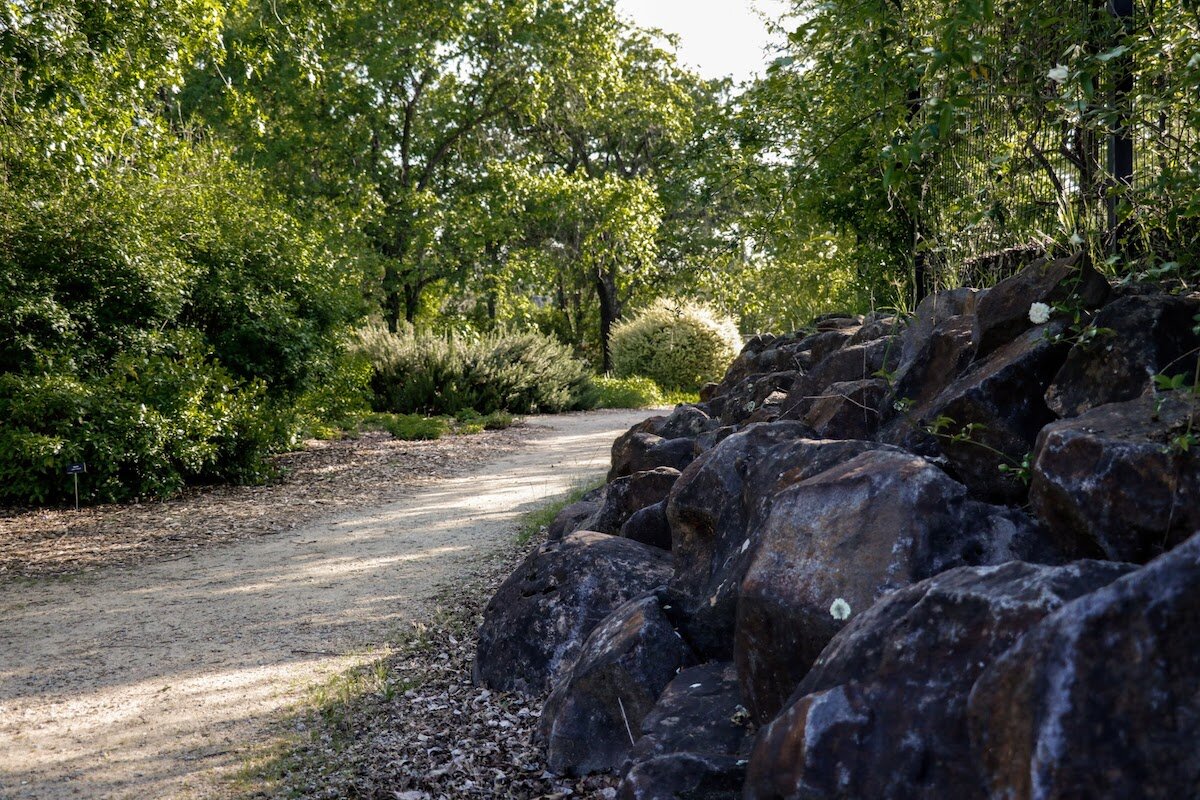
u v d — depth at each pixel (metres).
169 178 14.39
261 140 24.75
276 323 14.71
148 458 11.35
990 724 1.83
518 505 10.18
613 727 3.60
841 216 8.24
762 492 3.58
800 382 5.59
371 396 20.83
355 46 26.41
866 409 4.33
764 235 8.52
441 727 4.13
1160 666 1.62
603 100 31.02
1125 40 3.41
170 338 12.63
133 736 4.30
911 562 2.72
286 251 15.66
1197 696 1.56
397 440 17.23
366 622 6.02
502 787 3.51
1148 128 3.64
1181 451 2.28
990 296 3.78
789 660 2.89
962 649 2.06
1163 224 3.62
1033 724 1.71
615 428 19.27
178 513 10.48
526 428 19.91
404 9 26.80
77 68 10.47
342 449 15.81
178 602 6.83
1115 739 1.61
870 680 2.16
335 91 25.48
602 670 3.62
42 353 11.52
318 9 14.77
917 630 2.19
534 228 31.77
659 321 30.77
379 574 7.35
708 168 12.49
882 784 1.97
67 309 12.05
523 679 4.43
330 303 16.14
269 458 14.02
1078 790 1.60
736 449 4.02
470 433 18.66
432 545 8.34
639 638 3.63
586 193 28.98
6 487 10.66
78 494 10.88
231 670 5.21
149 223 13.26
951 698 1.99
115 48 10.97
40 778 3.88
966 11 3.12
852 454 3.40
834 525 2.96
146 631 6.11
